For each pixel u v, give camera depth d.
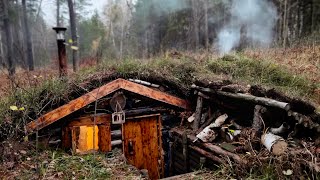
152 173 6.75
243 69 7.24
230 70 7.29
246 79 6.59
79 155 5.23
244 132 4.86
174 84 6.69
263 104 4.54
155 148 6.77
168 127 7.01
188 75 6.95
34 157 4.71
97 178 4.27
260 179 3.81
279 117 4.73
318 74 7.25
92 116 5.78
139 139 6.53
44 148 5.19
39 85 5.61
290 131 4.51
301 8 19.11
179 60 7.97
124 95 6.06
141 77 6.45
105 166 4.77
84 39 23.52
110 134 6.00
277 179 3.72
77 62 10.59
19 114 5.02
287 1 18.34
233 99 5.47
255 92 4.93
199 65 7.79
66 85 5.61
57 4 19.92
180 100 6.66
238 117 5.69
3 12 13.75
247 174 4.05
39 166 4.33
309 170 3.59
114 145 6.21
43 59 10.75
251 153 4.22
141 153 6.58
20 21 19.00
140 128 6.53
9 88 6.05
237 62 7.69
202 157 5.39
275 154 3.98
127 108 6.33
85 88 5.74
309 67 7.79
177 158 6.64
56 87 5.47
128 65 6.53
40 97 5.38
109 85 5.68
